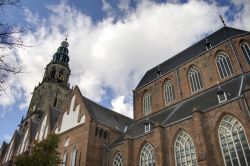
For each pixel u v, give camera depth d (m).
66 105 51.62
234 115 27.69
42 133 55.47
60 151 44.62
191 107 37.03
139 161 35.84
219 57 42.50
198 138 28.23
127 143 37.25
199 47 49.69
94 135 41.44
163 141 33.16
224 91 32.34
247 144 25.61
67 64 102.69
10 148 68.56
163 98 48.56
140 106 52.38
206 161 25.94
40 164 32.44
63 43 109.81
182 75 47.19
